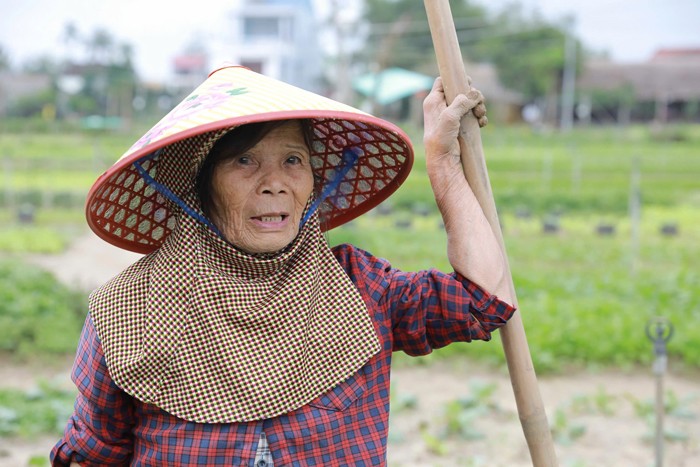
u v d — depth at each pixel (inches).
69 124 2174.0
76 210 885.2
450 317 81.7
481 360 321.1
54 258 595.8
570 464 213.2
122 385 74.8
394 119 2348.7
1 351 327.9
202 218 76.1
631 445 238.8
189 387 74.3
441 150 83.1
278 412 74.2
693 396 276.7
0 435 238.7
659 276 494.9
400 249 608.1
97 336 78.0
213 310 74.0
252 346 74.3
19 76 2874.0
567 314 367.9
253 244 75.2
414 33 2269.9
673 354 324.2
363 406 78.0
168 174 78.6
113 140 1900.8
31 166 1283.2
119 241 87.7
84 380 78.4
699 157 1571.1
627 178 1257.4
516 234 756.6
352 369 77.0
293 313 75.4
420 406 272.8
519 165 1396.4
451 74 83.0
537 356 312.7
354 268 82.7
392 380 299.7
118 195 82.9
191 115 72.1
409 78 1660.9
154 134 73.2
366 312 78.5
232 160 74.9
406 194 1000.9
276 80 79.5
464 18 2469.2
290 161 76.3
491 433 246.8
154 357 74.3
